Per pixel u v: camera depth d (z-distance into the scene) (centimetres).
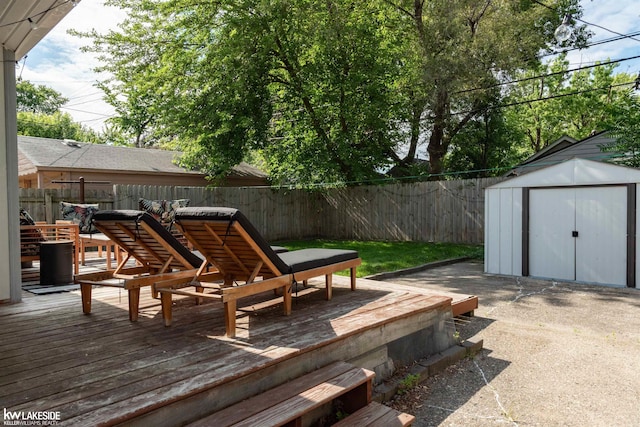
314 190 1464
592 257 714
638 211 669
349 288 486
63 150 1314
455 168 1720
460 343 415
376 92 1296
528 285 701
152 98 1577
